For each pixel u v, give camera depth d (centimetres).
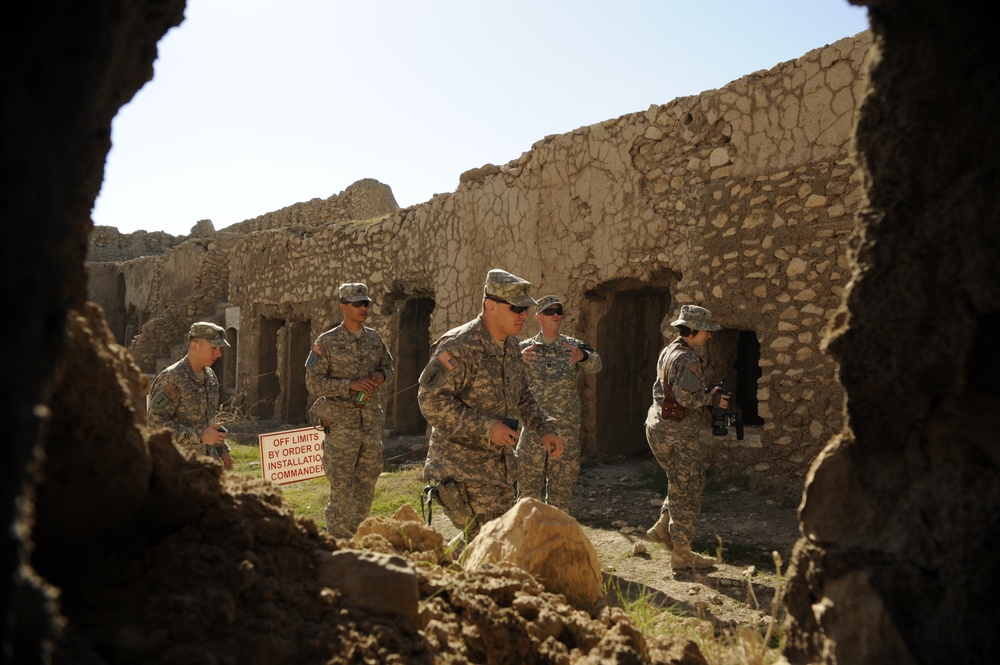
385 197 1836
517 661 218
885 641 167
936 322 169
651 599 407
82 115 100
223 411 1480
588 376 871
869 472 189
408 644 186
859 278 181
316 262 1380
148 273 2552
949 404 172
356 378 518
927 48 167
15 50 89
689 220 755
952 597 165
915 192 174
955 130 165
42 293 89
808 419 659
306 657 169
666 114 783
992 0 152
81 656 141
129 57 150
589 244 858
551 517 308
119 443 164
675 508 475
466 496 377
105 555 174
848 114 642
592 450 864
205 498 197
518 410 414
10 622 90
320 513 657
